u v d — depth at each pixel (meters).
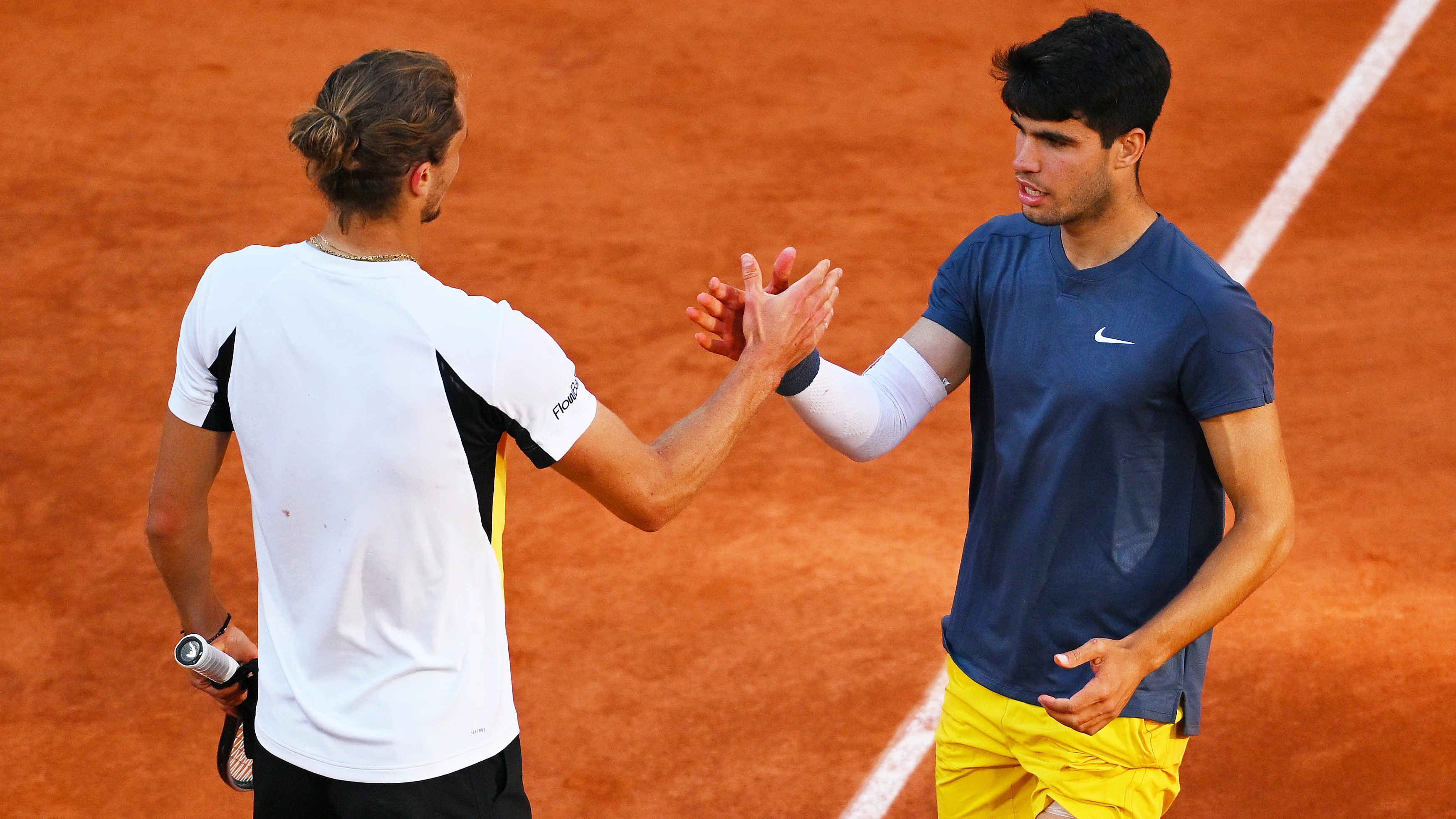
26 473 20.55
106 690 16.36
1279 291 26.02
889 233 28.12
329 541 8.51
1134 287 9.95
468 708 8.88
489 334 8.37
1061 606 10.59
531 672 16.58
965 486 20.34
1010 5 38.88
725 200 29.39
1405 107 33.53
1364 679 16.28
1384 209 29.17
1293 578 18.09
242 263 8.69
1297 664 16.53
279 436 8.45
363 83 8.20
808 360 10.92
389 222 8.46
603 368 23.38
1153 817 11.16
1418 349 23.89
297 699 8.84
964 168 30.92
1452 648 16.75
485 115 32.78
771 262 26.95
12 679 16.47
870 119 33.03
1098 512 10.33
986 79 35.00
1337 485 20.11
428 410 8.28
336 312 8.35
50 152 30.59
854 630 17.27
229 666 9.77
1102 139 9.57
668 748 15.42
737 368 9.96
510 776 9.26
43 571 18.44
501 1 38.66
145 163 30.36
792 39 36.94
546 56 35.72
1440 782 14.77
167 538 9.38
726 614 17.59
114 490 20.25
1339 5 38.53
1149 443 10.11
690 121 32.84
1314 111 33.34
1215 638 17.02
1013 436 10.62
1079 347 10.10
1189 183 30.19
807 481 20.41
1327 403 22.27
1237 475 9.83
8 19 36.53
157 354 23.81
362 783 8.78
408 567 8.53
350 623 8.66
